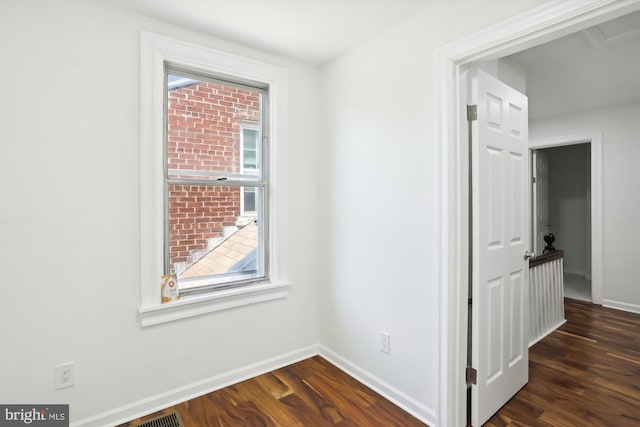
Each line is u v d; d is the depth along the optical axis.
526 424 1.84
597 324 3.40
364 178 2.26
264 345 2.43
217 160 2.29
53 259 1.68
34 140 1.63
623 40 2.27
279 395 2.12
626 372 2.42
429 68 1.81
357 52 2.29
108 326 1.83
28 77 1.61
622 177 3.84
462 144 1.75
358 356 2.34
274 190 2.46
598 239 4.02
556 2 1.31
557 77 2.94
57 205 1.69
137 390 1.92
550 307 3.26
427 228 1.84
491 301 1.90
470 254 1.89
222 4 1.80
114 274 1.85
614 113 3.87
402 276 2.00
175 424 1.84
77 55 1.72
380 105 2.13
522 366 2.20
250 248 2.45
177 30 2.02
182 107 2.14
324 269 2.66
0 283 1.57
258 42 2.24
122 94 1.85
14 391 1.61
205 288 2.22
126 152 1.87
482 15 1.56
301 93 2.58
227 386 2.23
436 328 1.79
